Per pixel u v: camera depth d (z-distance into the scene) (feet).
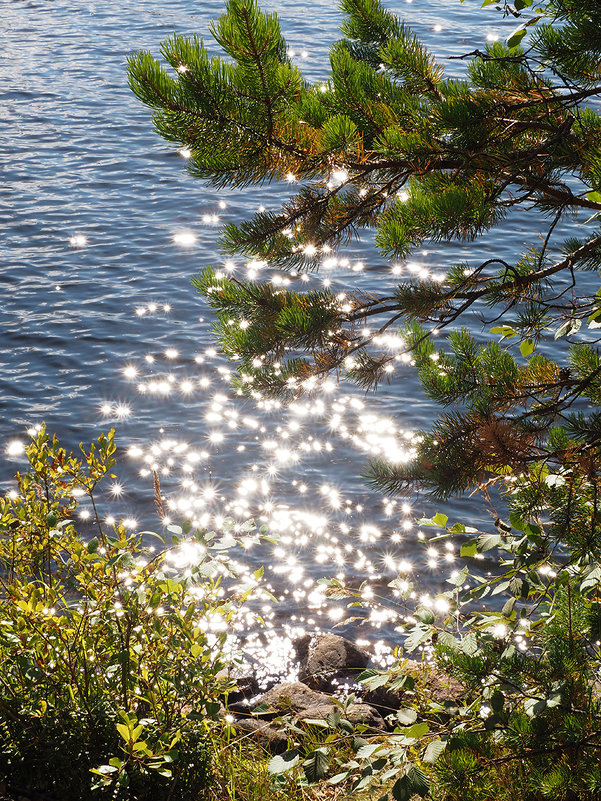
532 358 13.91
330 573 29.71
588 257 13.89
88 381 42.37
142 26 123.34
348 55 13.43
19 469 35.17
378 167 12.77
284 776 12.62
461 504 33.19
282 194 67.41
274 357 14.61
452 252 55.16
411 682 11.94
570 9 11.64
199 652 12.57
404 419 38.32
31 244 58.59
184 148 13.00
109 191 68.28
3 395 40.83
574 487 11.51
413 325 15.21
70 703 12.89
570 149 12.84
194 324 47.93
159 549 30.01
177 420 39.24
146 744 11.44
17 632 12.60
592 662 11.85
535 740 10.52
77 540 13.71
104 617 12.91
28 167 72.95
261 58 12.05
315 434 37.68
